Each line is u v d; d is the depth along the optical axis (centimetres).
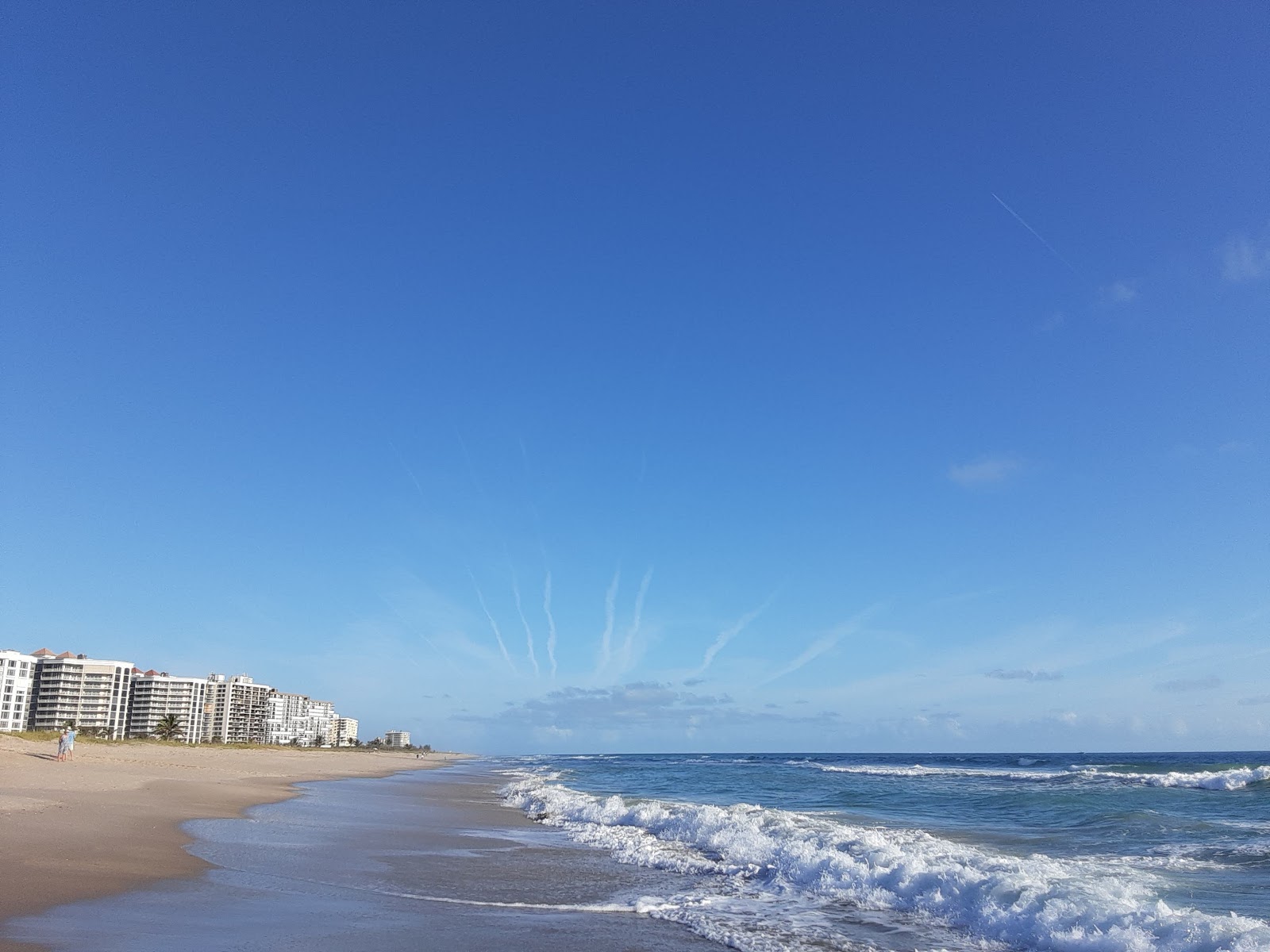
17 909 1028
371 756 13850
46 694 16350
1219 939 953
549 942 1041
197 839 1797
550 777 6331
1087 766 7525
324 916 1116
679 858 1802
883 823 2547
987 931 1160
